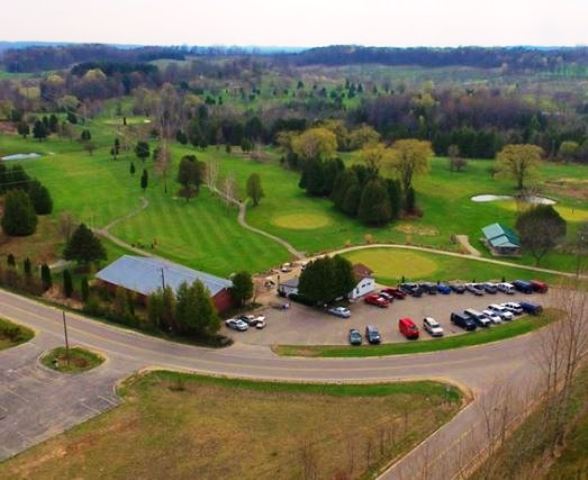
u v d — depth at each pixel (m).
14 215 108.00
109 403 59.16
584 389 58.41
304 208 135.50
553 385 54.88
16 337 72.69
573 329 56.09
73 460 50.72
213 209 132.50
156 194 142.88
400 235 118.69
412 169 144.38
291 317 80.31
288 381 63.50
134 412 57.69
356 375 64.75
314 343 72.50
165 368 66.06
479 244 113.75
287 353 69.81
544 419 52.06
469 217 131.00
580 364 64.00
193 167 139.50
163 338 73.31
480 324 77.06
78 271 95.81
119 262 91.62
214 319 73.12
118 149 186.88
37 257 101.25
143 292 82.94
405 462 49.25
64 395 60.41
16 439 53.41
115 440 53.44
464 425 54.50
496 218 130.12
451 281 94.75
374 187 123.38
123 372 65.12
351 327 77.12
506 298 87.12
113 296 85.94
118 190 145.75
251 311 82.12
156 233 115.69
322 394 61.16
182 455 51.41
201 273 88.19
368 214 123.25
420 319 79.69
